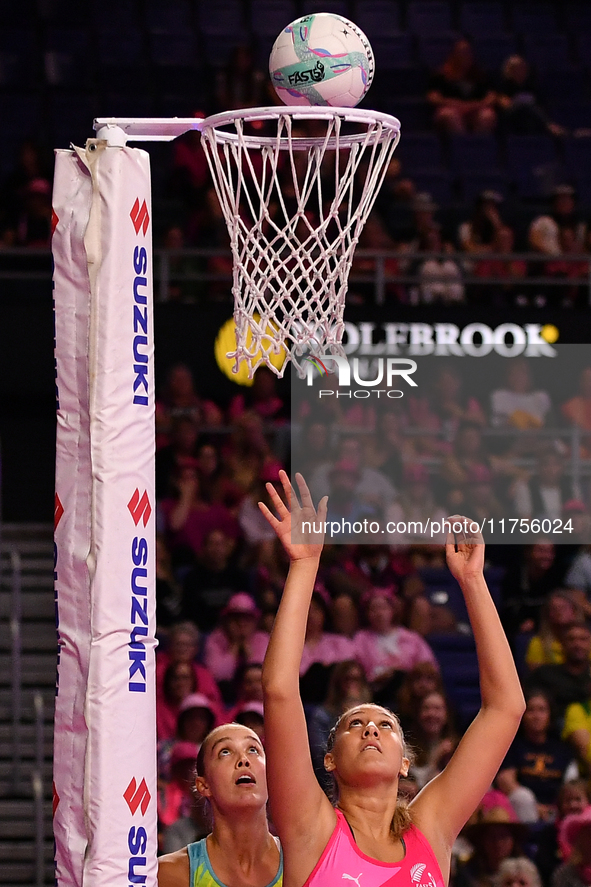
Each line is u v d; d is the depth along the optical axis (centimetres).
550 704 1437
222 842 730
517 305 1823
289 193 1516
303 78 685
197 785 757
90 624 579
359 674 1430
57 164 607
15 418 1867
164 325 1794
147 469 600
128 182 601
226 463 1714
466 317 1791
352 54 685
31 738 1475
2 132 2339
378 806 609
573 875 1277
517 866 1253
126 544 587
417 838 606
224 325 1805
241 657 1504
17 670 1455
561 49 2733
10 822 1393
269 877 727
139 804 577
